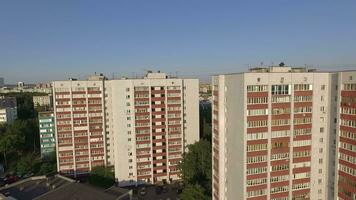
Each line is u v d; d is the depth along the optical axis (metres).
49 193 111.00
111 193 109.94
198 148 139.12
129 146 145.38
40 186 121.38
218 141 96.38
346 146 81.38
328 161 88.50
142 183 148.12
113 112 143.50
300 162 87.31
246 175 83.38
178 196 134.75
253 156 83.06
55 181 125.81
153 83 144.38
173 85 147.00
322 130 87.75
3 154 193.12
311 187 89.25
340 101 82.44
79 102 154.75
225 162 95.69
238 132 84.94
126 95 142.62
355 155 78.44
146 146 146.88
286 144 85.25
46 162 175.38
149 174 148.62
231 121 89.25
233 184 90.69
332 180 87.62
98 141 159.38
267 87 81.56
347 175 81.56
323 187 90.44
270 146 83.94
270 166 84.81
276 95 82.56
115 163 147.62
